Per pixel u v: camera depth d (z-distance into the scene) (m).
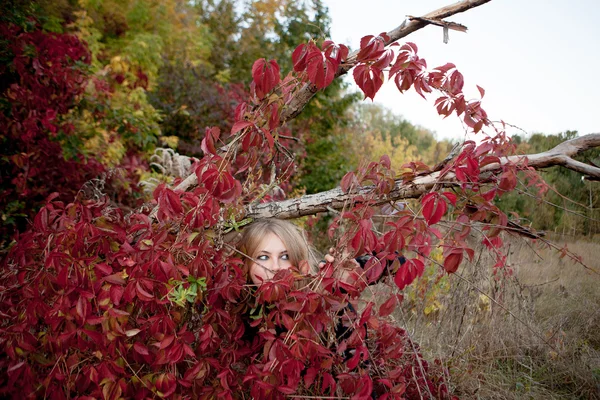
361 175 1.67
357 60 1.38
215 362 1.46
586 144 1.57
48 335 1.45
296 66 1.37
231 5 10.64
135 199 4.17
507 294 2.64
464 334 2.49
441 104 1.50
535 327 2.63
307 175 8.23
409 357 1.97
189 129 6.76
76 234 1.52
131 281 1.38
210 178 1.38
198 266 1.45
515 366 2.53
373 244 1.33
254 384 1.33
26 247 1.61
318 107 8.96
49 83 3.43
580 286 3.38
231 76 9.72
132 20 8.01
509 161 1.46
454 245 1.34
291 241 1.81
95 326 1.50
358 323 1.35
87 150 4.29
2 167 3.18
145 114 5.61
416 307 2.87
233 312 1.61
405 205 1.57
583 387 2.39
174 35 8.69
